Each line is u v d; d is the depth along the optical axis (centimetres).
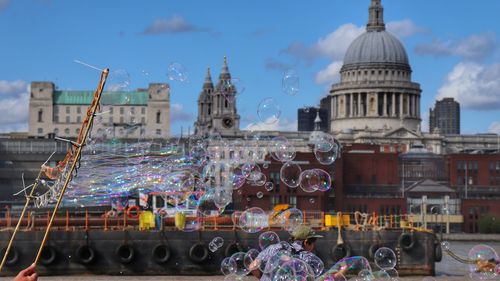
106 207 7550
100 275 5522
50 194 2961
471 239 17662
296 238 1792
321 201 16525
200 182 5581
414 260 5884
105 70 1469
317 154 4544
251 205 15925
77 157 1445
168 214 6306
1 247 5416
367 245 5847
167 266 5591
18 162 13788
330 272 2148
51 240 5478
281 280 1711
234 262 3338
